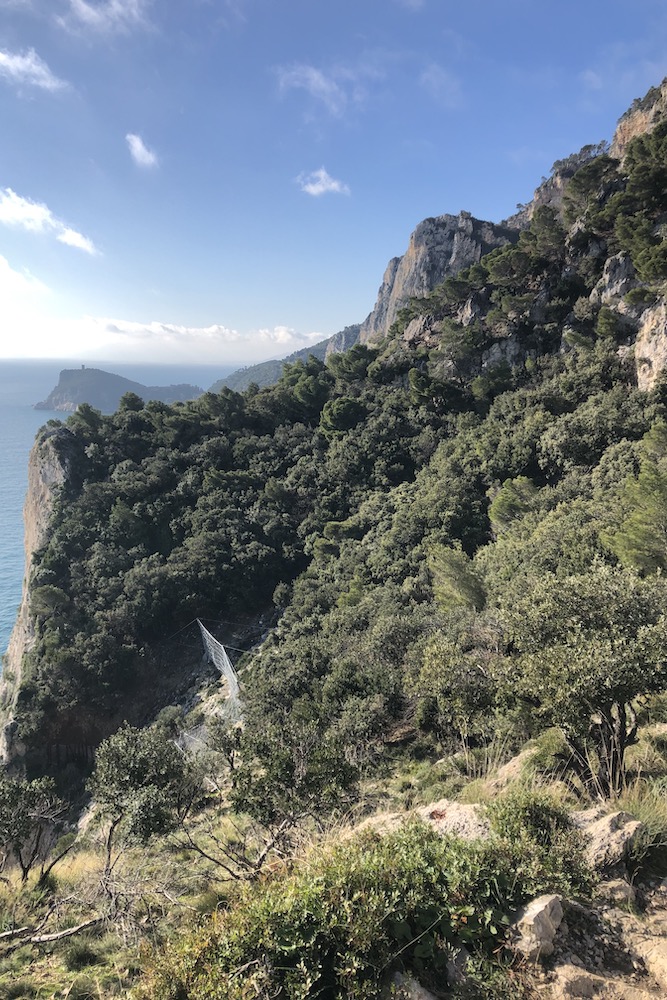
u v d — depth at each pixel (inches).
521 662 272.7
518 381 2102.6
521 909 136.5
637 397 1576.0
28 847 460.8
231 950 131.1
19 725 1424.7
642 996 112.9
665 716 308.5
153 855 329.4
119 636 1668.3
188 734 990.4
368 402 2503.7
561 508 1228.5
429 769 419.5
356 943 124.6
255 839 311.6
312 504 2169.0
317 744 299.0
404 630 885.8
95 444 2239.2
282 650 1274.6
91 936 241.1
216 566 1888.5
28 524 2268.7
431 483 1875.0
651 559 780.6
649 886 146.4
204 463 2324.1
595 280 2043.6
